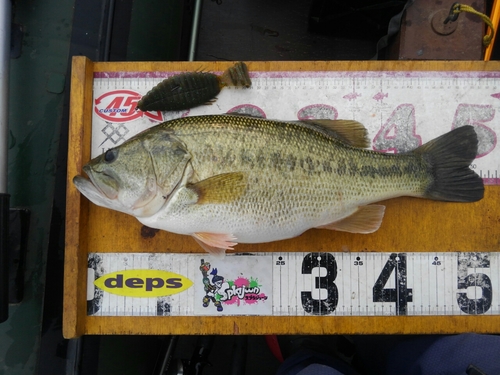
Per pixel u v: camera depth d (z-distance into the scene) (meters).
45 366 0.52
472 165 0.54
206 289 0.53
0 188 0.49
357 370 0.66
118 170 0.47
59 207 0.53
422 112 0.54
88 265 0.53
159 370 0.59
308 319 0.53
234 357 0.64
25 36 0.54
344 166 0.48
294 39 0.74
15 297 0.52
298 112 0.54
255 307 0.53
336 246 0.54
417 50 0.56
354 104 0.54
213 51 0.74
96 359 0.55
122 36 0.56
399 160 0.50
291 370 0.56
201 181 0.46
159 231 0.53
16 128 0.53
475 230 0.54
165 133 0.47
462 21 0.55
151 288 0.53
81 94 0.52
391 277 0.53
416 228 0.54
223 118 0.47
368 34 0.74
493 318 0.53
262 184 0.46
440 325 0.53
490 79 0.54
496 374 0.45
